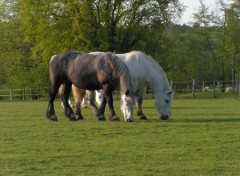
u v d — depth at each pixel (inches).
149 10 2052.2
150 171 442.3
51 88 862.5
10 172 441.1
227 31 2787.9
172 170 444.8
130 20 2054.6
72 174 433.7
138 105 865.5
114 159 491.5
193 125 746.2
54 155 512.1
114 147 555.5
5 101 1969.7
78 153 521.3
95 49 2034.9
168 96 848.9
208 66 3102.9
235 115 965.2
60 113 1054.4
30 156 508.4
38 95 2212.1
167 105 850.1
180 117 910.4
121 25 2073.1
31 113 1069.8
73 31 2005.4
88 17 1983.3
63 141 603.5
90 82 817.5
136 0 2034.9
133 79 831.1
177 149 540.4
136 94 845.2
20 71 2610.7
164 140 600.7
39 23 2050.9
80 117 866.1
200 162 475.2
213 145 563.8
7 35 2748.5
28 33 2114.9
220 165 461.7
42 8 2044.8
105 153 520.4
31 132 687.1
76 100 866.8
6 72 2790.4
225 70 2997.0
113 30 2057.1
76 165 466.3
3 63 2763.3
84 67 817.5
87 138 624.7
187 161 480.4
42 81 2310.5
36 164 471.8
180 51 3056.1
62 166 462.9
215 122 788.0
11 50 2748.5
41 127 742.5
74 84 836.6
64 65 844.0
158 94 847.1
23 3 2081.7
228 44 2778.1
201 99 1807.3
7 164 472.1
